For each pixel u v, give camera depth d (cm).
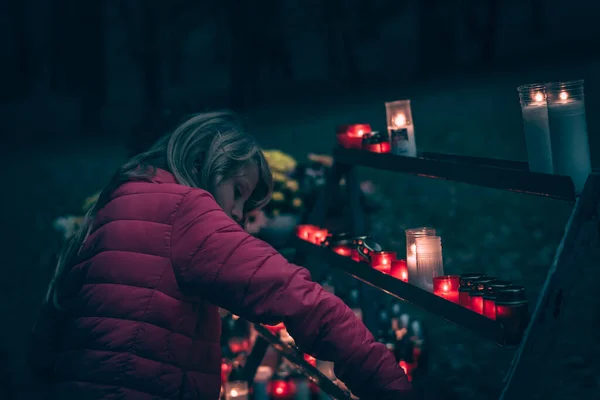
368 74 2488
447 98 1644
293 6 2833
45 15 2819
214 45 2748
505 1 2586
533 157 175
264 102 2341
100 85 2375
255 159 198
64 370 175
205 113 199
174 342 173
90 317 173
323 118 1764
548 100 168
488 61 2150
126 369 168
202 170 190
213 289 171
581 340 408
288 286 167
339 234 273
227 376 343
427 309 201
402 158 229
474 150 986
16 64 2833
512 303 165
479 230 671
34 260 789
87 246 183
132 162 192
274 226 355
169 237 175
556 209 698
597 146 834
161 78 2381
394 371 169
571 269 150
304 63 2791
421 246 210
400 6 2455
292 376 334
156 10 2320
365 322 276
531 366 151
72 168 1491
